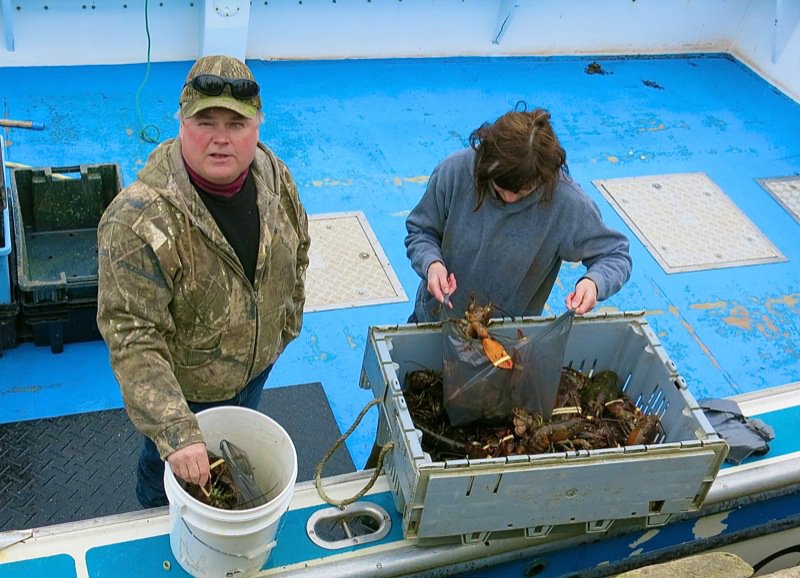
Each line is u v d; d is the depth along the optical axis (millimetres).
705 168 5512
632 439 2008
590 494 1809
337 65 5824
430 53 6125
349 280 4184
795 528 2373
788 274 4711
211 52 5234
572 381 2207
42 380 3424
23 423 3172
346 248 4363
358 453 3375
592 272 2258
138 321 1778
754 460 2180
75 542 1727
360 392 3645
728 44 6840
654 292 4453
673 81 6445
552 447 1991
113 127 4793
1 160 3355
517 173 2072
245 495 1699
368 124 5316
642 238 4801
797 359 4172
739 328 4305
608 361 2268
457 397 2008
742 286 4574
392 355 2098
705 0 6527
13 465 3004
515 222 2293
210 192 1860
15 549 1694
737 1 6629
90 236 3857
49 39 5023
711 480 1896
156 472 2402
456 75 6008
